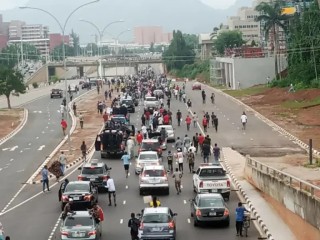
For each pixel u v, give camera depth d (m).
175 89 122.00
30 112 110.56
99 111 102.50
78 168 56.47
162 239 29.73
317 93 100.75
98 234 30.14
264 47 164.62
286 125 78.56
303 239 29.27
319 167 49.12
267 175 38.91
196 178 42.34
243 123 76.75
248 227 32.38
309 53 115.50
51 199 43.34
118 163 58.31
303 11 129.38
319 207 26.64
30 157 64.44
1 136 81.81
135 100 109.44
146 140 58.56
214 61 170.88
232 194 42.72
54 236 32.75
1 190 47.53
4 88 116.69
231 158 57.59
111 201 41.31
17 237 32.72
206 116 79.69
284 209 33.81
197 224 33.78
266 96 110.69
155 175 43.06
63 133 80.44
